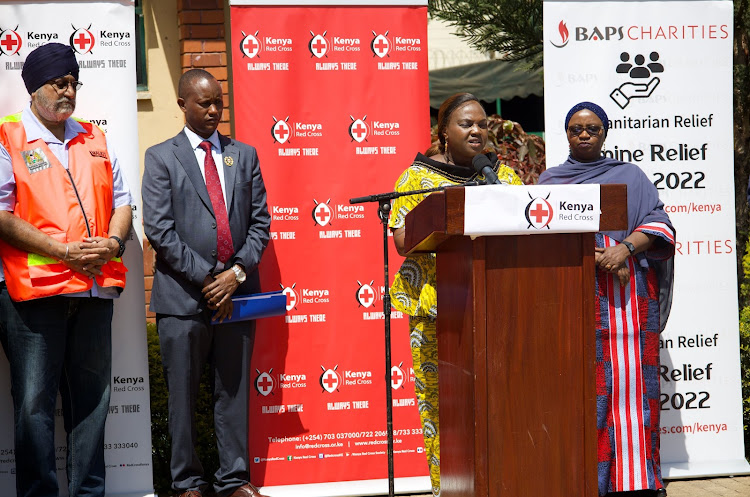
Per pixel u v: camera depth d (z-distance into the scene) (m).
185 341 4.39
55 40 4.50
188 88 4.50
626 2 4.84
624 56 4.84
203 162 4.52
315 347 4.80
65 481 4.55
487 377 2.73
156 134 6.14
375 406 4.85
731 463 4.93
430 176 3.91
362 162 4.84
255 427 4.75
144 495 4.56
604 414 4.29
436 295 3.60
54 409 4.32
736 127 6.03
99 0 4.52
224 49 5.98
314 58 4.79
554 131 4.84
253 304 4.45
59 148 4.26
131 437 4.58
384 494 4.75
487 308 2.73
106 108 4.56
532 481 2.74
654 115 4.87
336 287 4.82
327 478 4.80
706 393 4.93
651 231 4.30
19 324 4.16
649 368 4.39
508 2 6.46
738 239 5.94
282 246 4.79
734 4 5.86
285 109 4.77
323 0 4.78
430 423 3.93
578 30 4.82
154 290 4.47
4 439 4.49
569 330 2.75
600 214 2.68
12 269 4.12
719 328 4.93
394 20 4.85
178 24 6.07
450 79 10.57
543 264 2.74
